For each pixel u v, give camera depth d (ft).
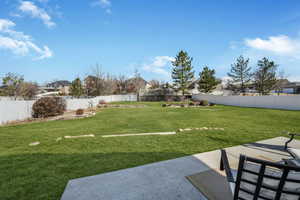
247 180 4.07
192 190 6.95
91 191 6.95
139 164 9.82
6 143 14.56
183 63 96.32
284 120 27.35
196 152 11.91
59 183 7.68
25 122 26.76
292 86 97.25
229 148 12.62
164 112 40.91
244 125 22.89
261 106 54.85
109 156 11.22
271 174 3.80
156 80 169.68
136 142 14.57
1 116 25.07
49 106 32.32
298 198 3.59
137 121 26.96
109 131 19.42
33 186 7.47
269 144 13.61
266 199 3.83
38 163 10.11
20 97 66.74
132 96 110.63
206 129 20.07
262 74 81.20
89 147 13.24
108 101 91.56
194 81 110.63
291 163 7.39
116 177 8.16
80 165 9.75
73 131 19.52
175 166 9.37
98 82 97.86
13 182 7.84
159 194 6.68
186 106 61.36
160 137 16.29
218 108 52.65
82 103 51.78
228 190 6.88
